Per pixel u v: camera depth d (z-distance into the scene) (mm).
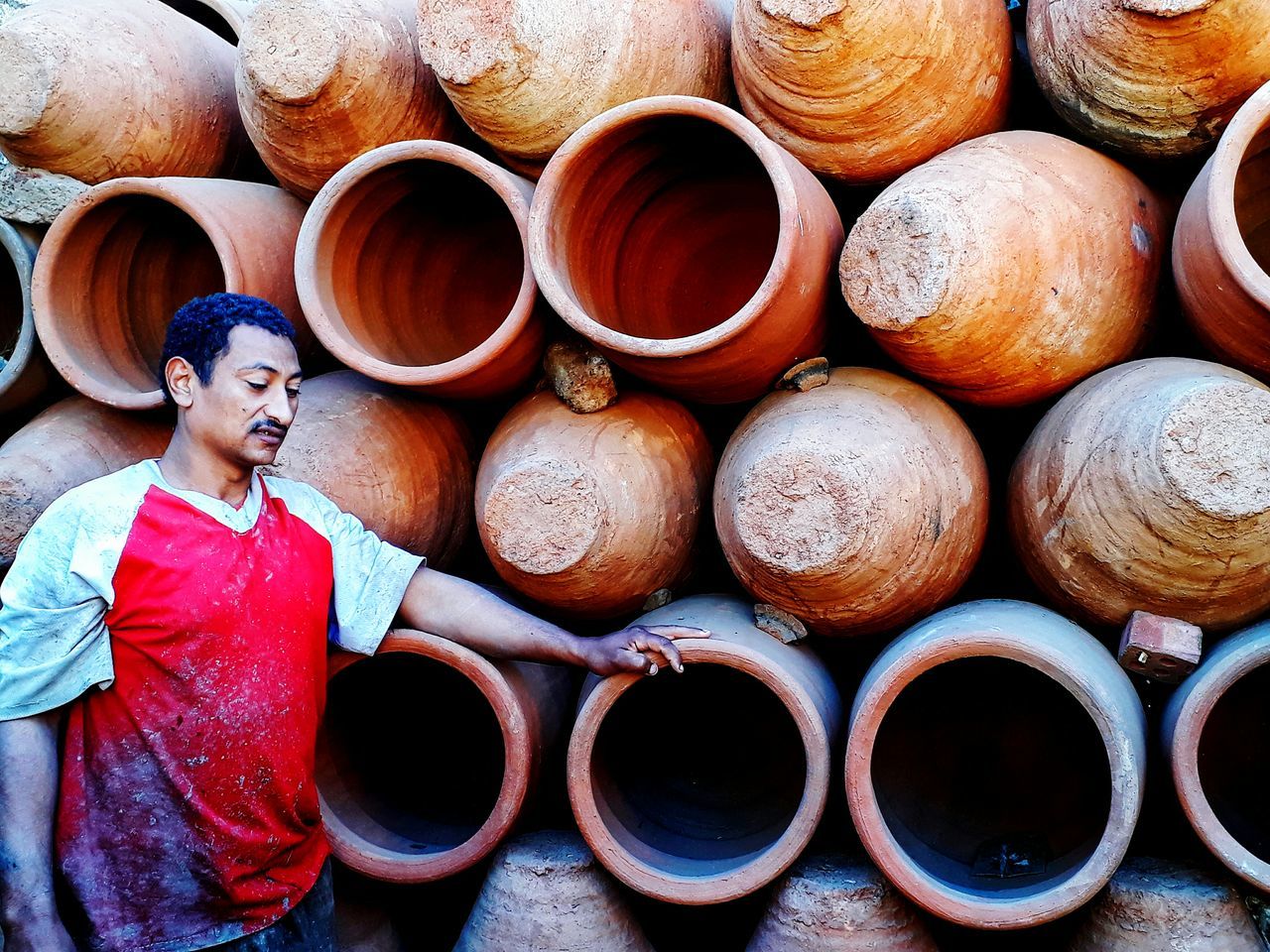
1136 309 1817
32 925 1386
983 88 1893
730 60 2059
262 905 1547
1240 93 1707
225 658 1497
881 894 1693
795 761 2053
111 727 1483
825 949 1662
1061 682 1559
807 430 1669
